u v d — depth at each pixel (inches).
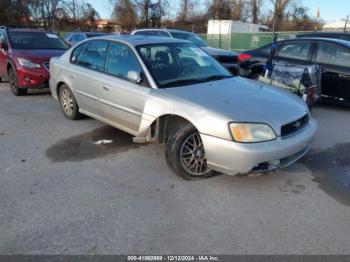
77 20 1425.9
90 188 148.3
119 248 110.6
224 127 138.6
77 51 229.1
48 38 366.3
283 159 146.4
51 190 146.3
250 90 170.6
